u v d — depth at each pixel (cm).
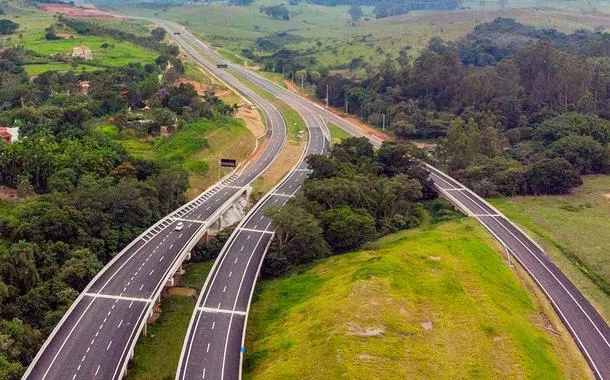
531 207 17612
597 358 10538
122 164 16850
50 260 12300
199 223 15362
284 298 12731
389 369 9362
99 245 13388
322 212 15275
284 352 10319
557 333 11281
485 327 10681
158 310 12381
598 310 12119
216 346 10512
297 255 14238
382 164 19125
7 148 16238
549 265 13775
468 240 14450
